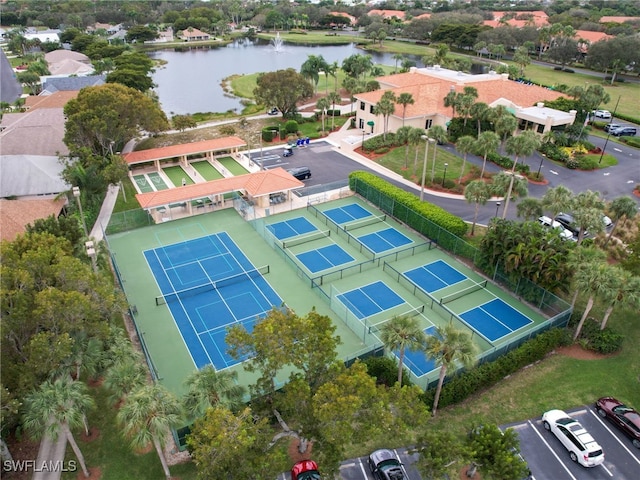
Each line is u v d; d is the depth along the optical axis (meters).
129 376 24.55
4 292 25.67
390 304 41.19
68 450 27.42
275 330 23.97
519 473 22.47
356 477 25.95
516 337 34.44
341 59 166.50
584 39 147.50
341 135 85.44
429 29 195.38
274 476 21.48
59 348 24.66
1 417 23.22
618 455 27.91
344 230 51.38
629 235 50.19
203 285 43.25
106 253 42.25
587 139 78.88
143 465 26.47
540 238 40.66
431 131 60.44
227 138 75.12
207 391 24.05
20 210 49.25
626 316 39.09
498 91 87.38
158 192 55.16
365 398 22.05
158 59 169.38
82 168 55.19
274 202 59.56
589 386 32.62
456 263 47.34
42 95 99.81
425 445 24.16
